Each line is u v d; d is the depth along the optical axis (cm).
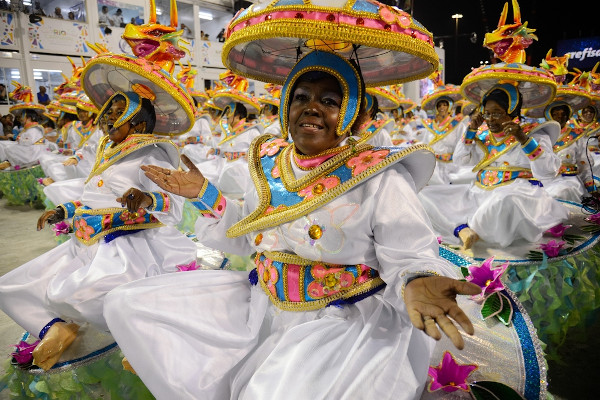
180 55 260
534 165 324
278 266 151
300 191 144
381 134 453
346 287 144
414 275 123
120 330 147
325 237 138
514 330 196
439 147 566
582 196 440
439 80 587
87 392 193
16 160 720
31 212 598
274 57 178
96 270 214
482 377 166
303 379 123
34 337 234
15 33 1168
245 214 169
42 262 232
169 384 138
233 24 137
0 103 1162
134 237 245
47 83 1248
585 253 313
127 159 235
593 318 246
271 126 688
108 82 262
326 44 154
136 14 1401
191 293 161
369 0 124
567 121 459
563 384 192
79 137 679
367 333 136
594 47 1731
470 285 112
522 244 340
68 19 1255
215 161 705
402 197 135
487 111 334
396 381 126
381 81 180
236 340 151
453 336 104
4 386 202
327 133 141
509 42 334
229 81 649
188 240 289
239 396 138
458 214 364
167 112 271
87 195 239
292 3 122
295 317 150
